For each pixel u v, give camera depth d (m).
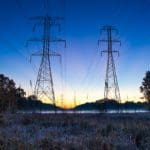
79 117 51.06
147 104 136.38
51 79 61.81
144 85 136.25
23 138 22.94
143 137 26.02
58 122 41.12
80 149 20.56
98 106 85.44
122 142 22.77
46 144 21.17
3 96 95.31
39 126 35.69
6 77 114.44
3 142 20.84
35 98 62.88
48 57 60.78
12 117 47.44
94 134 27.38
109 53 70.56
